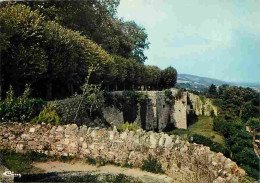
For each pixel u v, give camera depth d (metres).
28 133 12.41
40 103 15.53
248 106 45.19
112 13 54.09
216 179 9.03
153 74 56.47
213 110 57.41
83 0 38.34
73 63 23.94
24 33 19.53
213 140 34.66
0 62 18.34
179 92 50.47
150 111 41.28
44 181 10.20
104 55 30.38
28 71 19.31
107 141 12.10
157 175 10.62
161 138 11.33
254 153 27.28
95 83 29.67
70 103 18.86
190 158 10.30
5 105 13.48
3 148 11.92
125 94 32.09
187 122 51.22
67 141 12.47
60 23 32.81
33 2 30.52
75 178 10.45
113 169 11.23
